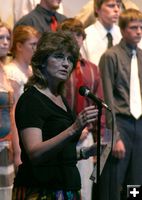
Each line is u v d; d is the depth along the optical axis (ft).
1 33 25.52
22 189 17.21
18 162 24.18
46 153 16.46
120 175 28.48
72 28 26.71
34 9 29.96
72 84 26.20
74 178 17.54
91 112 16.39
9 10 32.50
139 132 28.81
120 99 28.71
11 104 24.16
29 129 16.85
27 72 26.13
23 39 26.08
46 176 17.06
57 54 17.35
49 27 29.55
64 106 17.98
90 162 26.96
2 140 23.71
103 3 30.99
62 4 36.19
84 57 30.63
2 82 24.26
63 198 17.22
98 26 31.17
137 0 38.14
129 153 28.68
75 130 16.39
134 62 29.25
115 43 31.30
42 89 17.51
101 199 28.35
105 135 18.56
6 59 26.43
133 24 29.17
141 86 29.12
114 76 28.81
